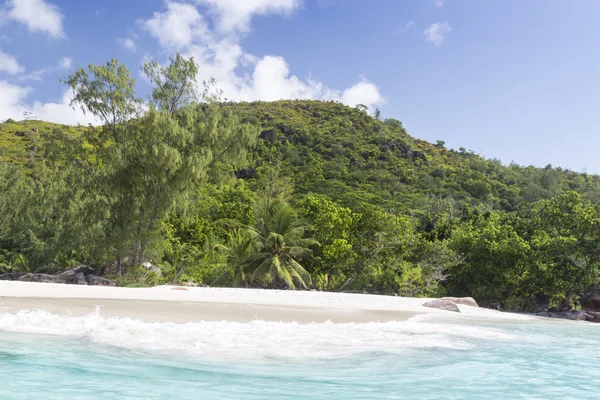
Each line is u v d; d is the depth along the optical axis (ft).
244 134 124.67
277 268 122.11
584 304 120.16
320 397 22.00
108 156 118.42
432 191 392.27
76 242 135.85
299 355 31.53
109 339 32.78
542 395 24.80
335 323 51.06
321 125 567.59
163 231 132.98
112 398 20.13
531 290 127.75
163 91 124.26
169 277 124.67
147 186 119.55
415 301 89.04
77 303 49.08
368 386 24.63
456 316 71.26
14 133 428.97
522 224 141.59
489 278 130.21
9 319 37.91
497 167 547.08
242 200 231.09
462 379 27.50
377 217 140.97
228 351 31.32
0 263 148.46
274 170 288.92
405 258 145.28
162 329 37.88
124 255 121.80
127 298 59.21
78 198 152.76
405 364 30.86
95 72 117.91
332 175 385.29
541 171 548.72
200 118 126.21
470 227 150.41
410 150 517.14
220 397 21.16
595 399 24.18
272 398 21.42
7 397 19.65
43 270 142.61
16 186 168.76
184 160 116.67
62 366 25.07
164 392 21.43
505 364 32.83
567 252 119.55
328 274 141.08
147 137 116.78
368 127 592.19
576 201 128.98
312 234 141.18
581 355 39.14
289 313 54.75
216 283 130.52
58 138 120.37
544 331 60.64
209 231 173.27
